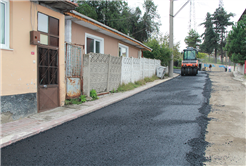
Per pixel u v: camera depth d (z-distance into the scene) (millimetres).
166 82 14289
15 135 3932
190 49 21562
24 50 5137
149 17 35000
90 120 5188
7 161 3020
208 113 5867
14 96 4922
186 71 20312
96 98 7879
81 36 8992
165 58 19031
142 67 14125
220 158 3182
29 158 3119
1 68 4594
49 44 5973
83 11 21594
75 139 3904
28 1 5199
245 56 18609
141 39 35250
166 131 4348
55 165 2916
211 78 16688
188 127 4621
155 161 3039
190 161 3064
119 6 27750
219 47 55781
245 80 13742
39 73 5707
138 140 3850
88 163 2973
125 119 5270
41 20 5688
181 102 7359
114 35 11484
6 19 4719
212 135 4160
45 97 5938
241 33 19031
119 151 3375
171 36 19328
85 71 7660
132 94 9195
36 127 4434
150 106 6781
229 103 7125
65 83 6859
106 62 8852
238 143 3771
